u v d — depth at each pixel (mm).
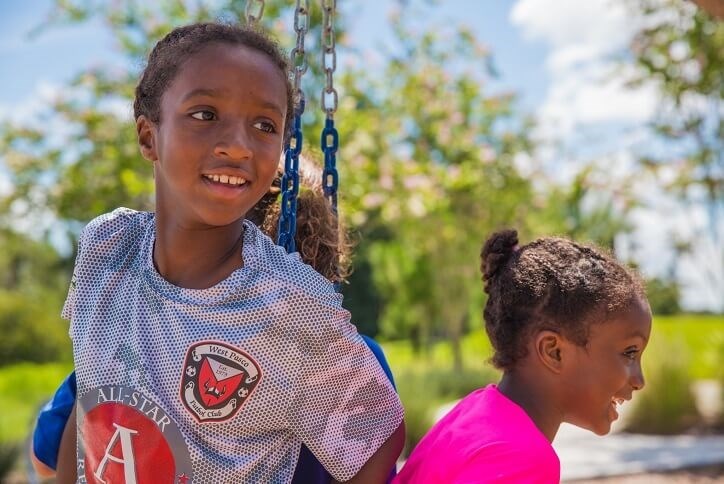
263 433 1745
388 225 12820
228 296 1716
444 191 11258
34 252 26000
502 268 2162
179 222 1787
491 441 1891
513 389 2070
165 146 1730
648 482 7406
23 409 14875
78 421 1854
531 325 2037
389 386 1863
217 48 1728
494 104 12297
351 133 9328
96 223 1974
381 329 23625
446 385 12898
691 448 8578
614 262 2086
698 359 11086
